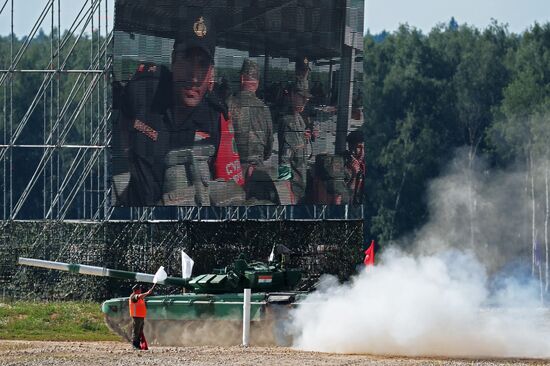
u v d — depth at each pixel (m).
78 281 187.25
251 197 184.75
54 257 189.00
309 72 186.62
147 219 199.12
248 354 121.56
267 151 185.25
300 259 189.38
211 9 183.25
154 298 140.75
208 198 183.12
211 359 116.50
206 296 139.38
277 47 185.38
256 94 184.75
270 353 123.06
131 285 185.38
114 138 181.62
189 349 128.12
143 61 181.50
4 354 122.25
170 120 182.38
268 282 142.00
